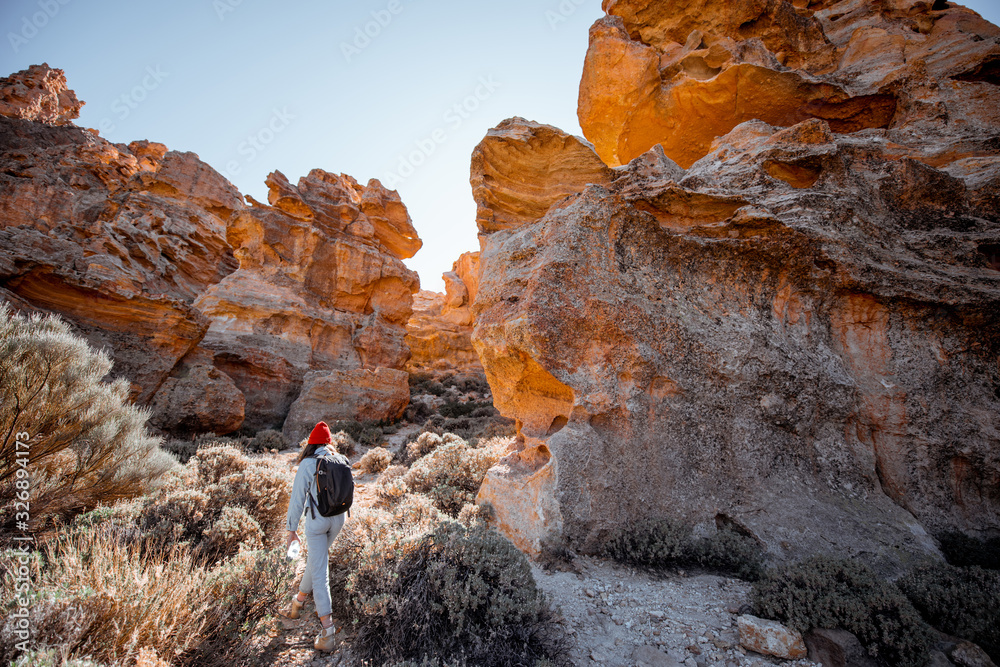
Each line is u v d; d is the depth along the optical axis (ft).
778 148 25.52
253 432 50.96
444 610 11.09
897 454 19.67
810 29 47.26
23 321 14.96
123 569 9.71
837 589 12.27
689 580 14.93
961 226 24.31
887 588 12.02
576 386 18.02
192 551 13.08
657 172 24.41
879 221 23.81
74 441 14.24
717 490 17.72
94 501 14.94
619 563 15.69
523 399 20.95
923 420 19.75
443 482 24.04
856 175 24.97
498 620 10.58
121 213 93.35
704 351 19.24
